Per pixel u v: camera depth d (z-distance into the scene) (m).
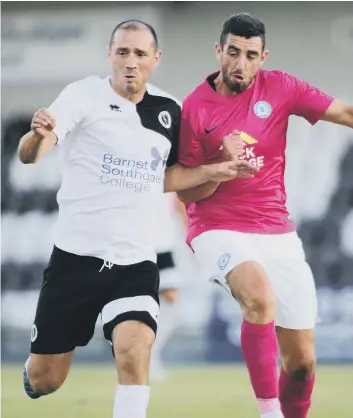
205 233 22.38
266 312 20.72
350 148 58.41
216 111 22.16
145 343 18.92
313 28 62.19
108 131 19.94
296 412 22.88
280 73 22.72
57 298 20.33
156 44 20.36
